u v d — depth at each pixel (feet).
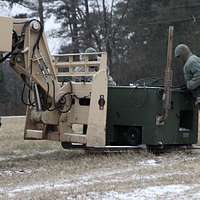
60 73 82.43
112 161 73.20
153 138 79.61
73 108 79.05
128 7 307.58
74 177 62.28
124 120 81.76
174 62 135.23
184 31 284.61
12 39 73.51
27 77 76.95
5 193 53.67
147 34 297.53
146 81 90.12
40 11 291.38
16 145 95.40
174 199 48.91
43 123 79.10
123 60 301.43
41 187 56.29
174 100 81.71
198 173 61.72
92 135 76.79
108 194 51.11
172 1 289.33
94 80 76.59
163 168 66.74
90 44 302.04
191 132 85.05
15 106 275.18
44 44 76.69
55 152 85.87
